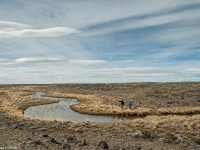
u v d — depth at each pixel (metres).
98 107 59.34
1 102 71.12
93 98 83.81
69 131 28.42
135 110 53.16
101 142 19.44
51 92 125.50
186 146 22.28
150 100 73.38
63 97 98.50
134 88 121.06
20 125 31.25
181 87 99.62
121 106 58.50
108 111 54.34
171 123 34.97
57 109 61.94
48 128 30.12
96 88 138.75
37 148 16.97
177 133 27.98
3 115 44.28
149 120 38.00
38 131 27.11
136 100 74.00
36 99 83.75
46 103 75.12
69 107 65.75
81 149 18.03
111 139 23.73
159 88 104.25
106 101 73.38
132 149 19.48
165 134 26.48
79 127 31.03
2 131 24.34
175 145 22.58
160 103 66.69
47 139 20.70
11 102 70.00
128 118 47.88
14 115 44.16
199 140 24.14
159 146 21.66
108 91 120.69
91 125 32.84
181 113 53.72
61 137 23.62
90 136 25.23
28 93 119.19
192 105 63.66
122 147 19.78
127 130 29.48
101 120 45.31
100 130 29.39
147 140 24.41
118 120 45.31
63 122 35.16
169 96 81.19
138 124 33.56
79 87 149.75
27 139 19.64
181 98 76.38
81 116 50.44
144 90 105.38
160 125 32.81
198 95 80.94
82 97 90.19
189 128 31.27
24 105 67.44
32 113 54.78
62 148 17.75
